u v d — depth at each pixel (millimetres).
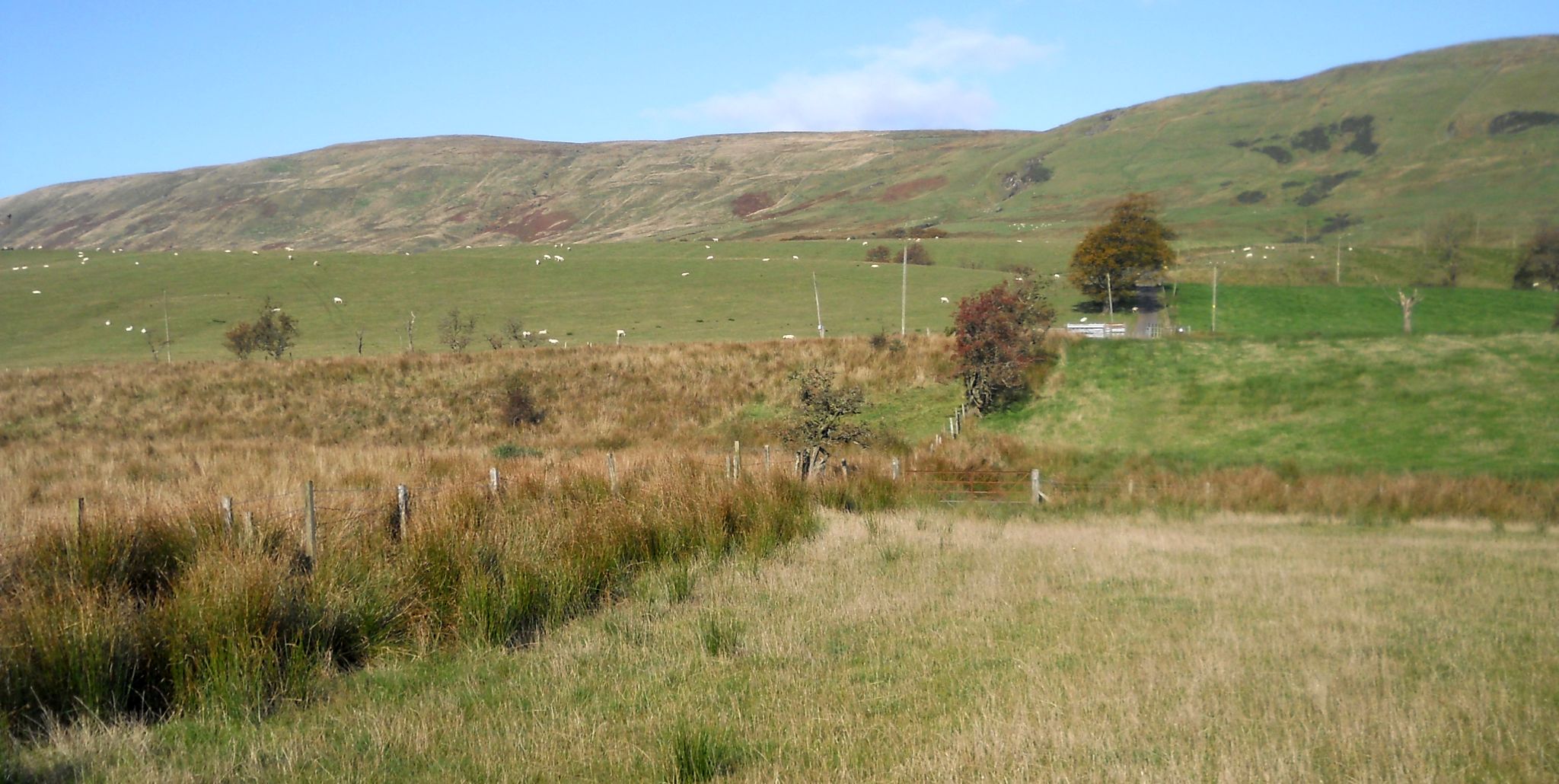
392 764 5848
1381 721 6211
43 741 6242
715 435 36531
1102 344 40656
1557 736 5918
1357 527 20266
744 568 11734
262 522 9805
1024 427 35781
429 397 41188
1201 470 27188
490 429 37594
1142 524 19453
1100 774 5414
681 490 13797
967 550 13711
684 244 115000
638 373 43312
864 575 11453
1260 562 13352
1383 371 35406
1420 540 16953
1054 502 22203
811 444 23141
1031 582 11336
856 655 8219
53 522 9617
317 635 7965
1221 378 36844
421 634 8453
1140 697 6820
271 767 5828
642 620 9266
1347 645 8312
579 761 5840
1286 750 5711
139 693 7012
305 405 40125
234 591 7598
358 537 9812
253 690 6961
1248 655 7953
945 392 39812
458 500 11750
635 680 7512
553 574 9641
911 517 17156
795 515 14516
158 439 34844
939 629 9039
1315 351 38031
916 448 30109
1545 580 11883
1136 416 35062
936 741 6043
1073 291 72562
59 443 32938
